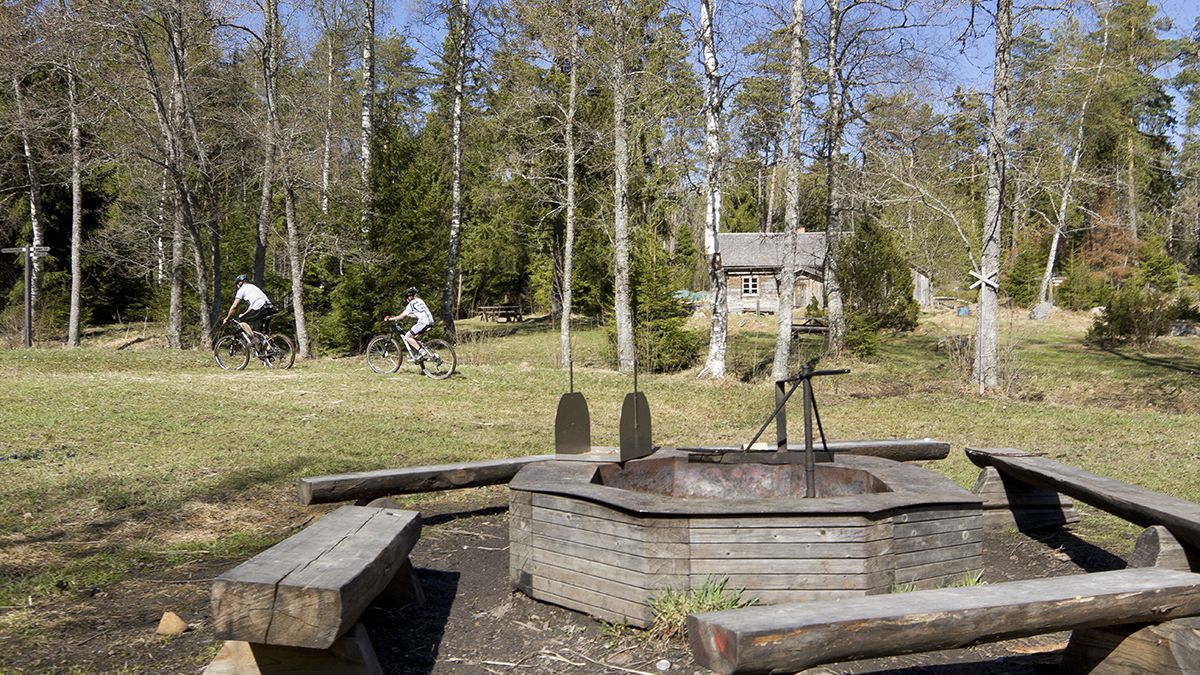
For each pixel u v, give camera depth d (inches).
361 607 121.6
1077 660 139.2
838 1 725.9
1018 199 662.5
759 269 1705.2
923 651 108.3
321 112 946.7
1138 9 1249.4
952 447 400.8
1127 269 1587.1
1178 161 1520.7
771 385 676.1
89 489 267.3
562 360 804.0
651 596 152.7
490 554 216.7
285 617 113.0
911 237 1248.8
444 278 1130.7
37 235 1033.5
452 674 143.0
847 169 829.8
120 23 788.0
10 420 388.2
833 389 661.3
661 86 716.7
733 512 150.2
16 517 236.7
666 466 212.2
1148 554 159.0
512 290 1940.2
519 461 243.1
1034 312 1373.0
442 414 479.8
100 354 731.4
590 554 162.1
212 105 995.9
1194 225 1501.0
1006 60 604.4
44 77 1006.4
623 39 713.6
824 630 99.9
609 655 148.3
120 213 1130.0
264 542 225.6
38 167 1067.9
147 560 206.7
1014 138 665.0
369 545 138.9
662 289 810.8
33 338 1005.2
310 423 423.5
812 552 150.3
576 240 1362.0
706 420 500.4
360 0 1066.7
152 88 823.7
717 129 694.5
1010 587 120.8
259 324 713.6
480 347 964.6
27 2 768.3
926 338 1145.4
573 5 703.1
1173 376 701.3
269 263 1369.3
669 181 844.0
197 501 261.6
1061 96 661.3
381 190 956.6
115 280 1282.0
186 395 507.8
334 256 960.3
